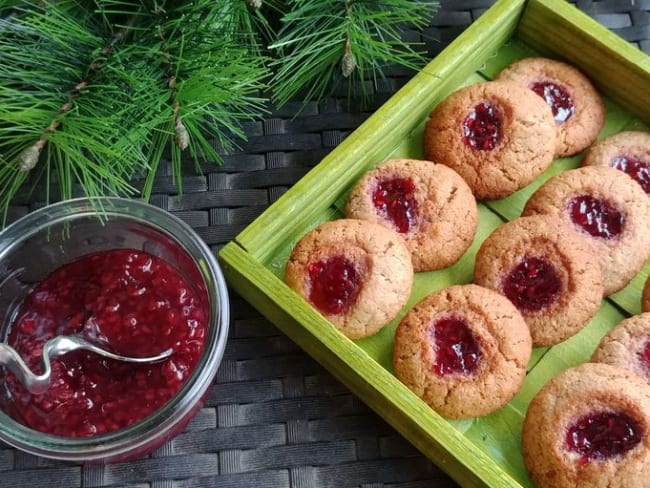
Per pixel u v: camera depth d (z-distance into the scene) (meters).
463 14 0.43
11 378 0.33
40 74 0.30
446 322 0.34
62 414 0.32
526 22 0.40
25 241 0.34
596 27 0.38
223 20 0.34
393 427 0.35
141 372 0.33
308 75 0.37
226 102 0.35
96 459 0.31
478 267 0.36
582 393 0.32
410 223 0.36
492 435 0.34
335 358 0.33
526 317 0.35
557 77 0.39
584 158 0.39
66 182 0.32
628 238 0.36
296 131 0.41
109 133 0.32
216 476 0.35
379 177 0.37
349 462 0.35
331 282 0.35
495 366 0.33
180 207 0.39
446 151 0.38
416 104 0.37
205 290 0.34
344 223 0.35
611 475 0.31
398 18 0.38
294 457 0.35
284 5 0.39
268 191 0.40
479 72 0.41
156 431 0.31
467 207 0.36
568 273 0.35
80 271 0.35
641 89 0.38
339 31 0.35
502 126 0.37
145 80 0.31
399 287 0.35
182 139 0.29
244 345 0.37
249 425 0.36
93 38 0.31
